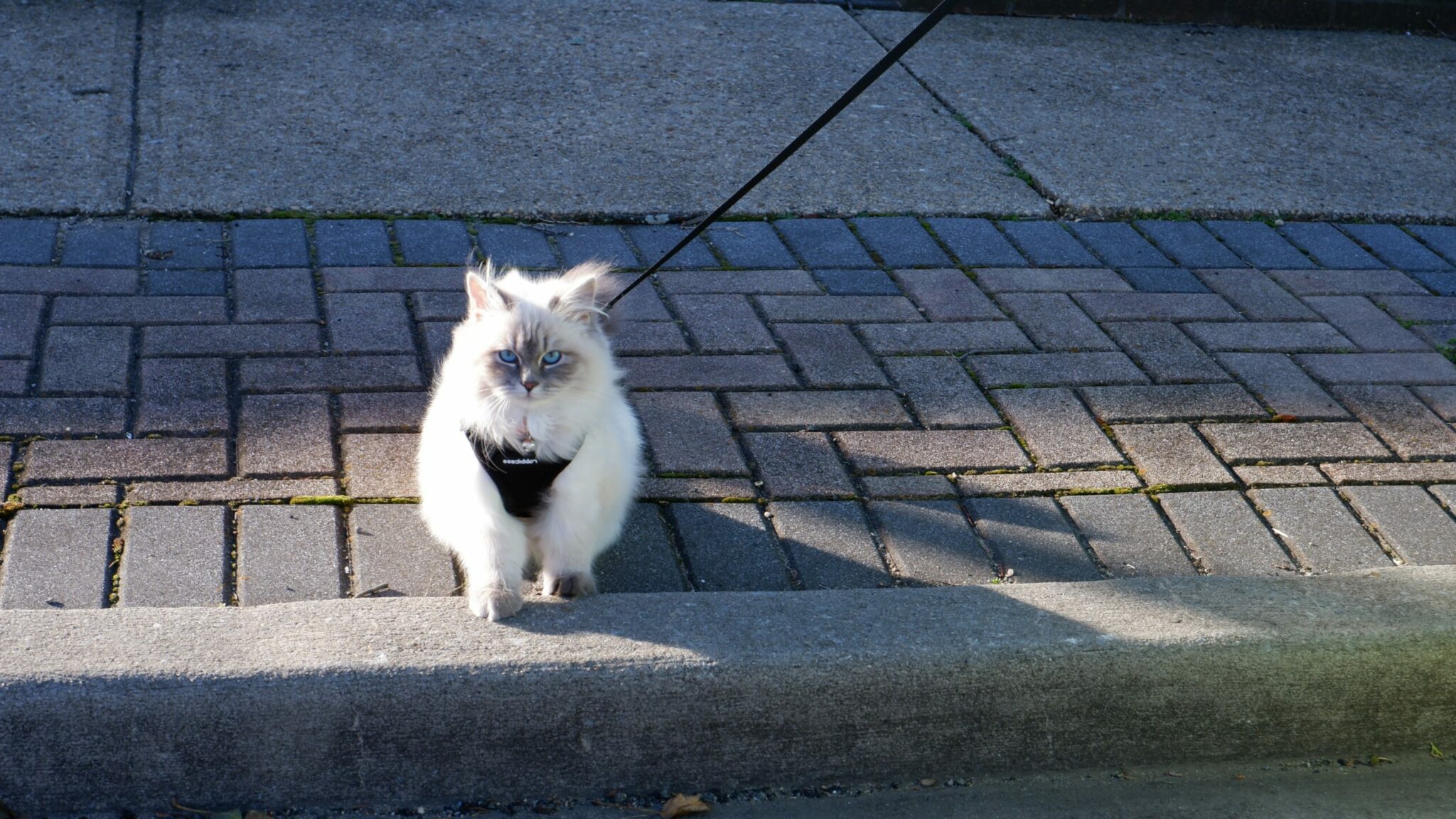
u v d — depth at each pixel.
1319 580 2.74
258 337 3.07
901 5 4.44
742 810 2.59
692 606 2.64
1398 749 2.71
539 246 3.37
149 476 2.79
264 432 2.89
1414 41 4.61
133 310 3.09
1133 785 2.65
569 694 2.55
